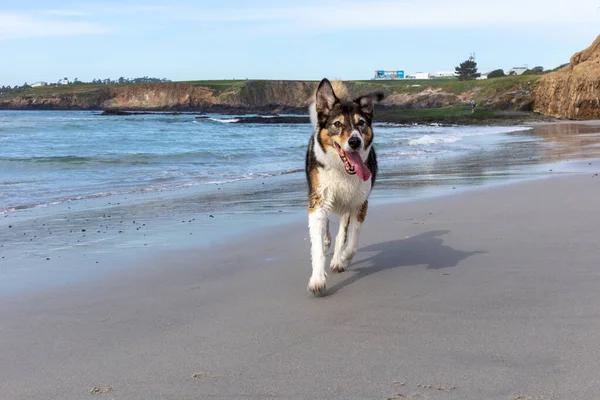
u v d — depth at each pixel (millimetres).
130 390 3104
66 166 14805
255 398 2959
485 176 11906
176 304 4566
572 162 14117
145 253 6227
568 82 50656
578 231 6453
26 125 36906
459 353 3410
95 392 3094
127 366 3414
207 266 5695
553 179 10844
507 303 4258
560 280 4742
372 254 6105
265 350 3594
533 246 5914
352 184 5438
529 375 3066
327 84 5543
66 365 3455
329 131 5402
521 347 3439
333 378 3156
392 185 10938
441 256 5797
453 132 32594
